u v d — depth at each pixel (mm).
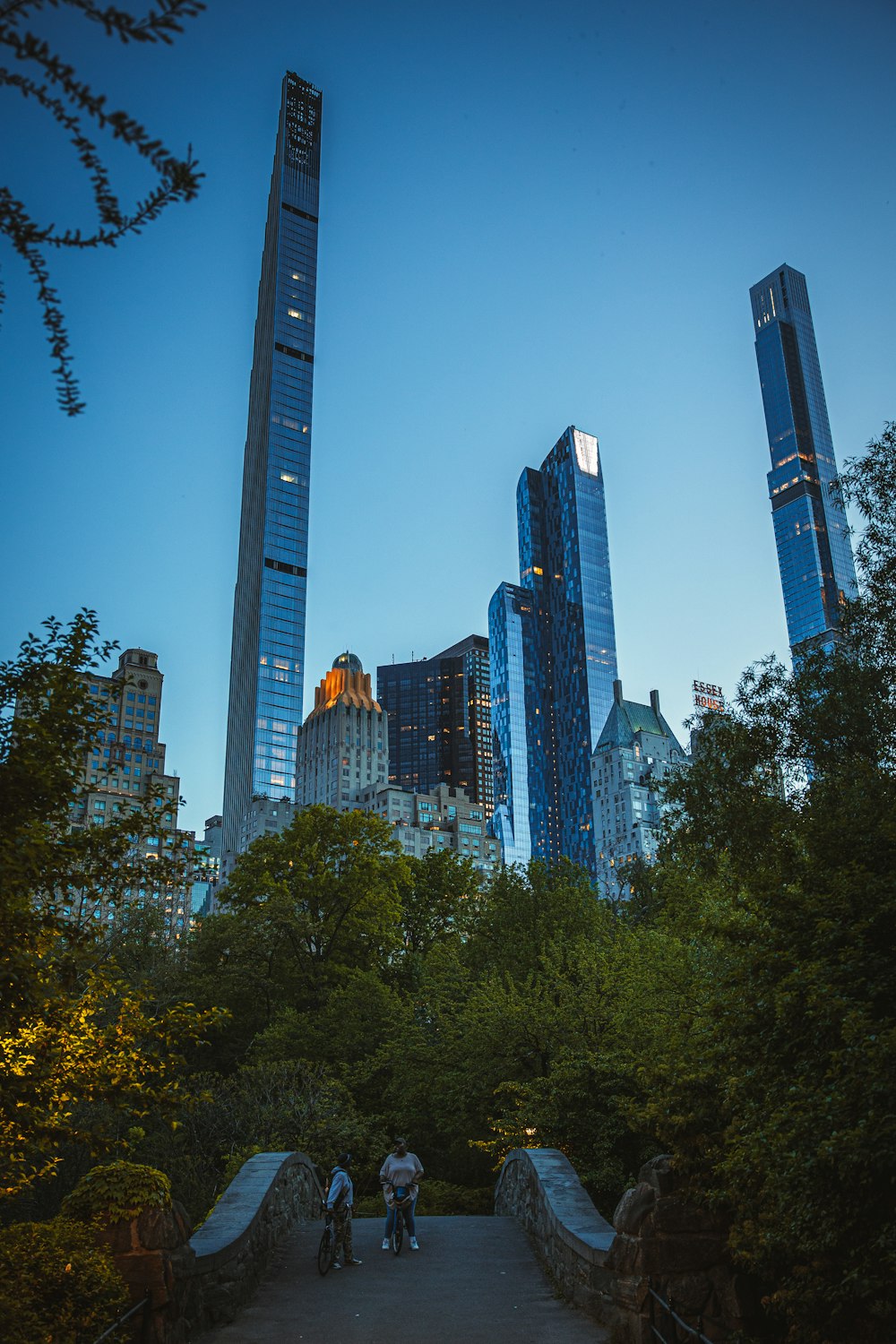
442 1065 28766
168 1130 27938
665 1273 10312
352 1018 34125
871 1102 8141
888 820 11359
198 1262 10727
